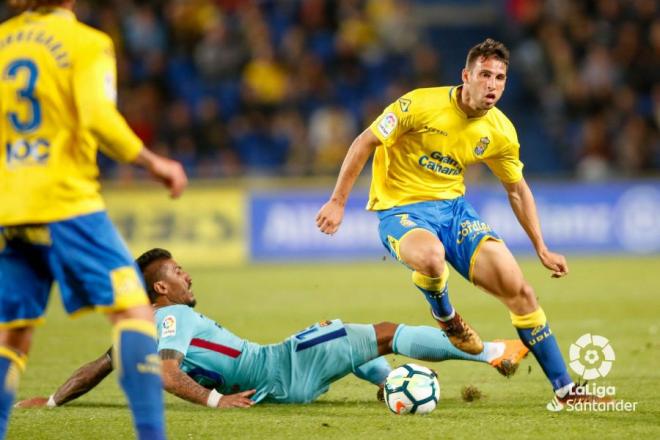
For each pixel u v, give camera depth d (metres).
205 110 64.56
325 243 58.38
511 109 74.88
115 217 56.38
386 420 18.42
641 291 41.53
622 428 17.39
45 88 14.02
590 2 74.75
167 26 71.19
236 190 57.97
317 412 19.39
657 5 73.81
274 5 75.44
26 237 14.17
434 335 20.73
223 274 52.19
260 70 67.88
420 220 21.02
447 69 81.81
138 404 13.95
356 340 20.55
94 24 68.44
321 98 68.69
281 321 34.41
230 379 20.33
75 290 14.24
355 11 73.94
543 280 46.84
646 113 70.19
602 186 59.75
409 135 20.95
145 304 14.30
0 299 14.42
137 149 13.72
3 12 62.41
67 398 20.34
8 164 14.20
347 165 20.67
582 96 70.06
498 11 85.75
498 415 18.78
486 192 58.69
